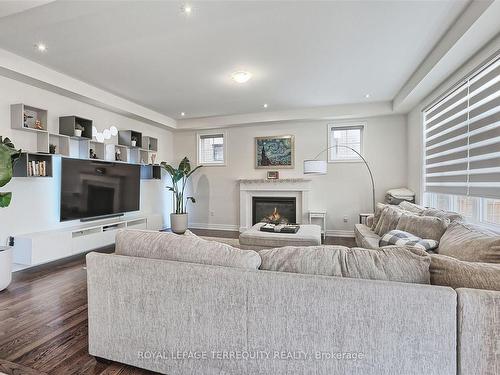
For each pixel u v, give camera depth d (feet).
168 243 5.37
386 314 3.90
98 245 13.73
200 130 21.72
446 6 7.59
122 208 16.26
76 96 13.47
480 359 3.64
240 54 10.42
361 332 4.00
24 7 6.54
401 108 15.69
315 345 4.20
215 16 7.98
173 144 22.50
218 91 14.61
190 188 22.08
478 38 8.05
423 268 4.13
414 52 10.30
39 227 12.37
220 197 21.35
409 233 8.80
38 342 6.38
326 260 4.53
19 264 11.09
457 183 10.47
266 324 4.42
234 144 20.89
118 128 16.90
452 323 3.69
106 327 5.46
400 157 17.46
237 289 4.54
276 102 16.66
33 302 8.49
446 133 11.51
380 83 13.55
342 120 18.48
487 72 8.54
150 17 8.00
